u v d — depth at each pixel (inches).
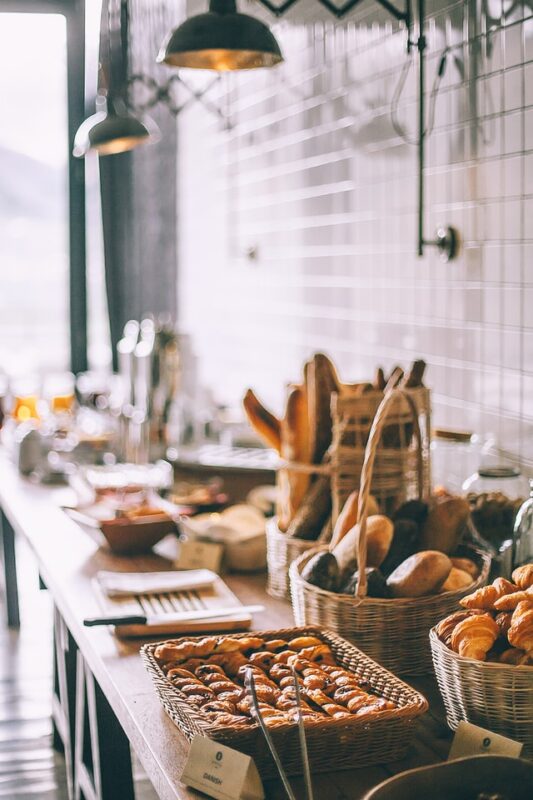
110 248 233.5
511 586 64.8
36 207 247.0
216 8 94.3
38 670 165.6
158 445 148.9
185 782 58.3
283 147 157.3
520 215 96.0
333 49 136.3
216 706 62.9
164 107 209.8
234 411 164.1
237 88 175.6
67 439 160.7
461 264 107.4
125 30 161.0
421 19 99.1
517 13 93.5
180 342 156.1
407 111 116.4
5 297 249.8
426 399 89.8
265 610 90.9
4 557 185.9
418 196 105.6
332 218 140.9
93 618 84.0
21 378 202.1
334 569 78.6
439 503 82.4
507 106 96.4
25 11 232.1
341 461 89.3
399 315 122.9
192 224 203.8
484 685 59.8
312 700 64.5
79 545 114.5
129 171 227.3
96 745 103.4
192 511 120.4
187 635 84.4
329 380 93.9
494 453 102.9
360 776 60.8
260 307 171.8
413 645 75.2
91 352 253.6
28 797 125.2
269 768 59.9
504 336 100.6
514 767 49.0
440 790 48.7
